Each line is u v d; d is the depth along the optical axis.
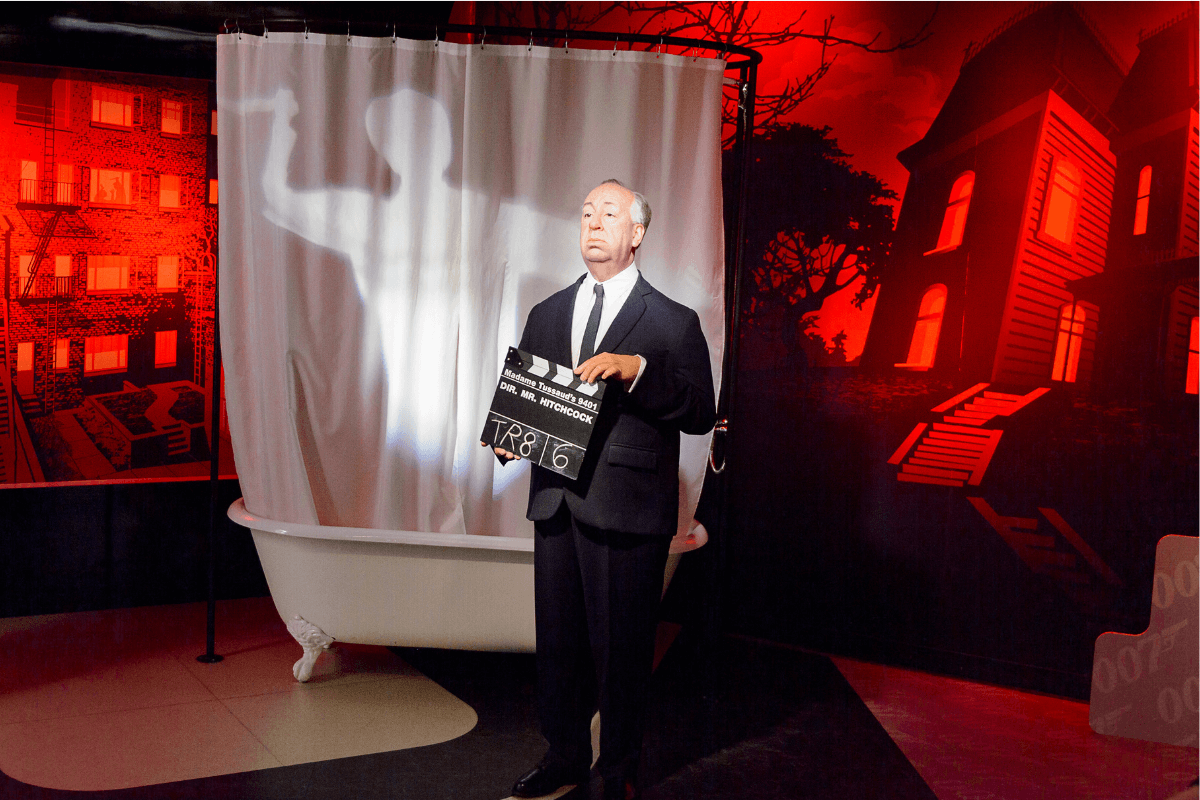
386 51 2.74
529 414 2.16
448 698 2.83
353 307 2.79
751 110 2.83
